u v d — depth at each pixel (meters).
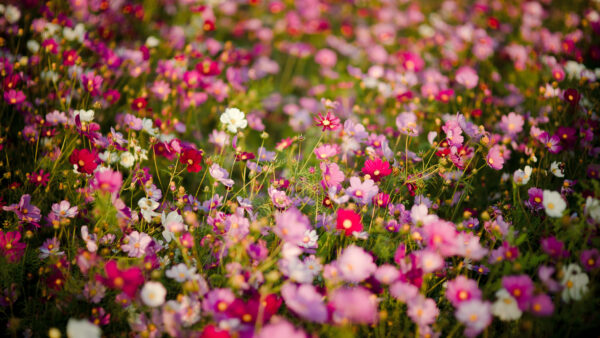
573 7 4.36
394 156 2.87
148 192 2.70
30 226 2.67
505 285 2.45
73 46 3.24
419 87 3.46
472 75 3.23
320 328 2.49
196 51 3.33
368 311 2.42
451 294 2.49
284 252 2.54
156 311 2.49
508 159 3.02
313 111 3.36
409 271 2.51
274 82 3.72
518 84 3.46
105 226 2.65
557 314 2.51
